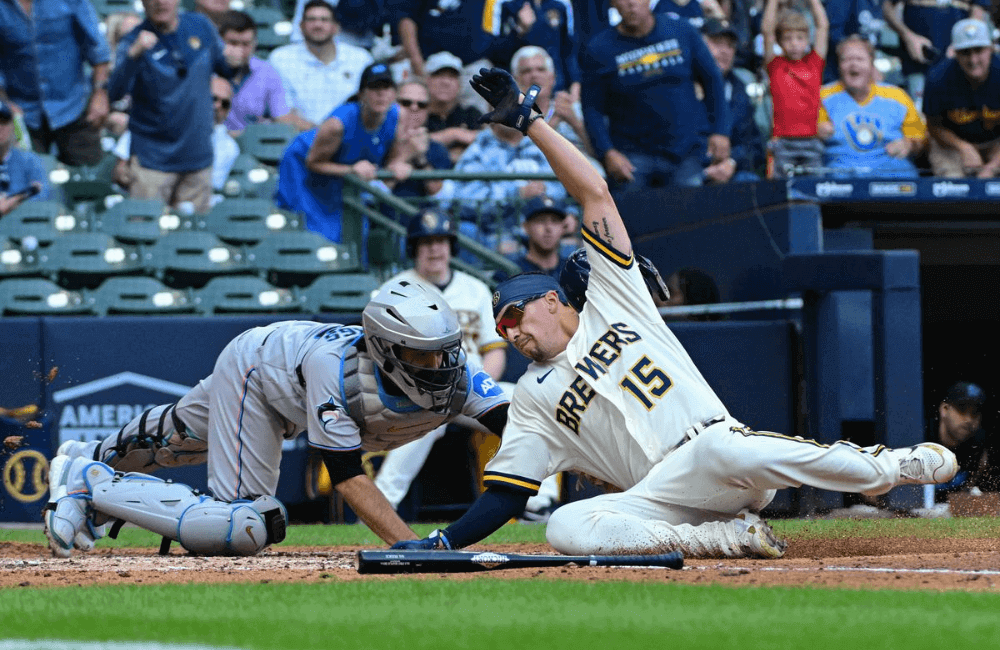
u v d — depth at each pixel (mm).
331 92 38812
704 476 13797
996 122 33219
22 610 10031
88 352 29266
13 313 33531
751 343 29750
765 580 11508
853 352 28656
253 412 17203
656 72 35812
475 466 28984
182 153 36062
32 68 36312
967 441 32094
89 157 36750
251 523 16812
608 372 14195
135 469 19031
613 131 36469
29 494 28812
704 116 36250
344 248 35469
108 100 36531
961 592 10328
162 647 8094
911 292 27859
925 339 42250
